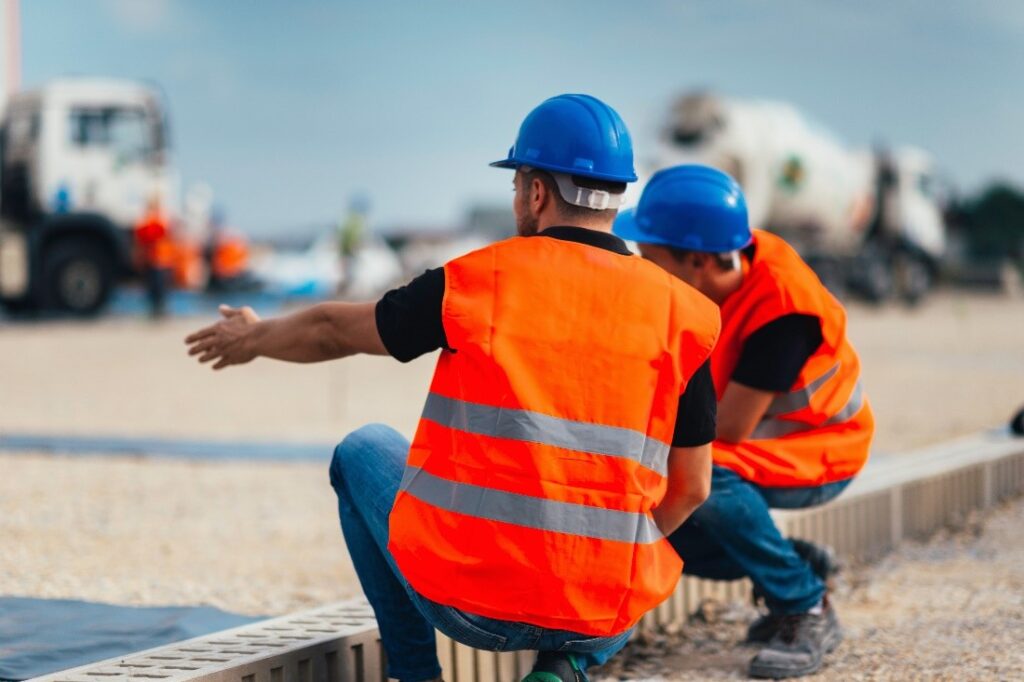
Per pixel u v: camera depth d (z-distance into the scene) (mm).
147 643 5453
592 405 3584
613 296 3641
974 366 21188
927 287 45969
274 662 4301
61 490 9695
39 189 25172
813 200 35906
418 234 53281
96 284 26328
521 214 3854
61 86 25062
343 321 3736
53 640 5438
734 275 5156
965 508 8789
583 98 3846
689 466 3836
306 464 11289
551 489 3543
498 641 3717
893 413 14852
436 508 3641
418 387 18375
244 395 16953
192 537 8195
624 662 5500
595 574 3600
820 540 6910
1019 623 5867
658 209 5191
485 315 3562
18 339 23844
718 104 32812
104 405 15484
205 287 38562
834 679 5133
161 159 25875
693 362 3717
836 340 5250
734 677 5242
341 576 7246
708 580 6301
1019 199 70500
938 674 5125
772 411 5266
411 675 4258
